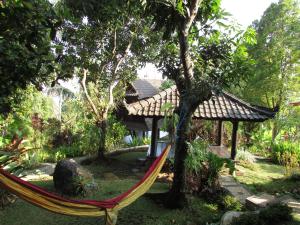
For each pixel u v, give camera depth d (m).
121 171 9.50
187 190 6.73
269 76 17.34
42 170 9.10
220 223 5.03
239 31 6.04
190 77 5.64
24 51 2.38
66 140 13.97
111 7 4.21
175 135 5.59
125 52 10.20
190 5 5.50
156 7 5.18
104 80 11.02
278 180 8.73
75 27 8.49
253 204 6.06
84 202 2.98
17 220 5.22
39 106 13.38
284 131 17.33
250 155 12.02
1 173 2.38
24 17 2.23
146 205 6.05
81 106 14.22
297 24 17.08
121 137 14.02
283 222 4.34
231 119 9.83
